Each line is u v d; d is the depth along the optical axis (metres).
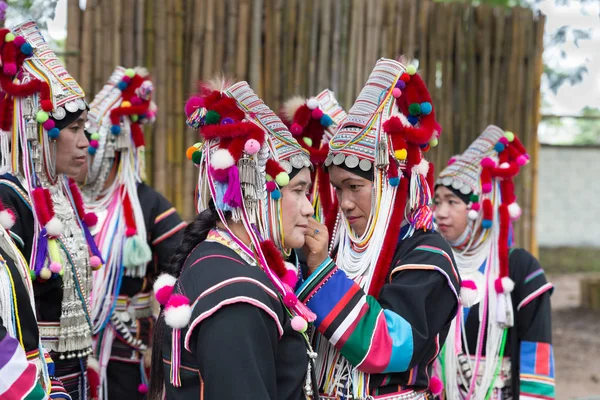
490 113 4.79
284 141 1.68
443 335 1.94
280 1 4.29
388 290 1.82
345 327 1.72
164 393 1.66
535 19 4.81
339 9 4.40
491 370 2.51
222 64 4.21
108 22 3.89
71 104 2.19
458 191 2.66
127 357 2.85
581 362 5.71
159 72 4.01
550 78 8.20
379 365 1.72
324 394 1.88
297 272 1.79
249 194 1.60
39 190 2.13
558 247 10.14
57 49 4.27
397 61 1.97
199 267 1.55
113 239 2.84
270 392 1.47
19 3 3.54
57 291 2.17
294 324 1.57
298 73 4.35
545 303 2.54
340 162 1.91
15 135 2.15
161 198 3.06
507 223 2.59
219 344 1.42
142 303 2.92
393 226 1.90
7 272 1.67
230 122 1.60
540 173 9.95
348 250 2.00
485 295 2.56
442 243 1.91
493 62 4.78
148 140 4.02
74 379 2.26
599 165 9.99
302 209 1.69
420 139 1.88
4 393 1.53
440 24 4.64
